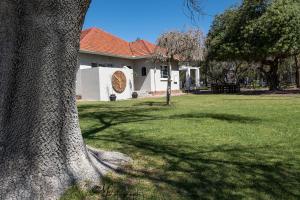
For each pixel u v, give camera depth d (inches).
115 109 669.9
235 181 198.5
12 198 162.9
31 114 170.1
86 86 1041.5
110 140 322.0
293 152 264.5
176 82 1445.6
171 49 764.6
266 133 347.6
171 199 173.9
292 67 2058.3
